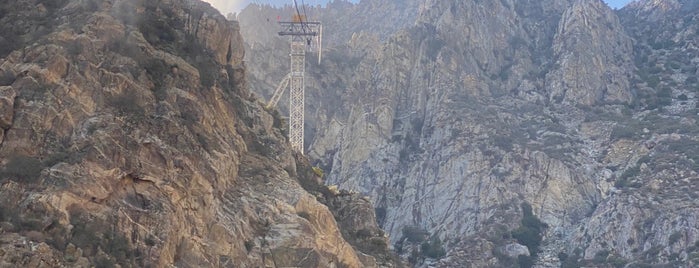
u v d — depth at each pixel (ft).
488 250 524.93
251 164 227.81
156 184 183.01
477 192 565.53
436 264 515.91
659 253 498.69
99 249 166.61
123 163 180.45
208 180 198.08
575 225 549.54
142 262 171.73
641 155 593.42
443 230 551.18
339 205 283.38
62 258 160.15
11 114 177.27
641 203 530.27
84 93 187.83
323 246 217.56
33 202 166.40
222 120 224.74
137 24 219.41
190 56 229.25
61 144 179.01
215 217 195.72
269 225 211.82
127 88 195.31
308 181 286.87
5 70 187.42
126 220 173.99
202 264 185.68
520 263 520.01
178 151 191.83
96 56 197.88
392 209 583.17
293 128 558.97
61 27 206.49
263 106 294.66
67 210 168.76
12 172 170.40
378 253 270.26
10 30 209.56
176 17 240.53
